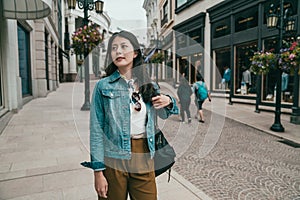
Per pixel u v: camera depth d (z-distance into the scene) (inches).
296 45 218.4
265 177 134.0
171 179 123.7
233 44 420.2
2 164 137.9
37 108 340.8
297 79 277.9
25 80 444.1
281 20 239.5
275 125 239.9
